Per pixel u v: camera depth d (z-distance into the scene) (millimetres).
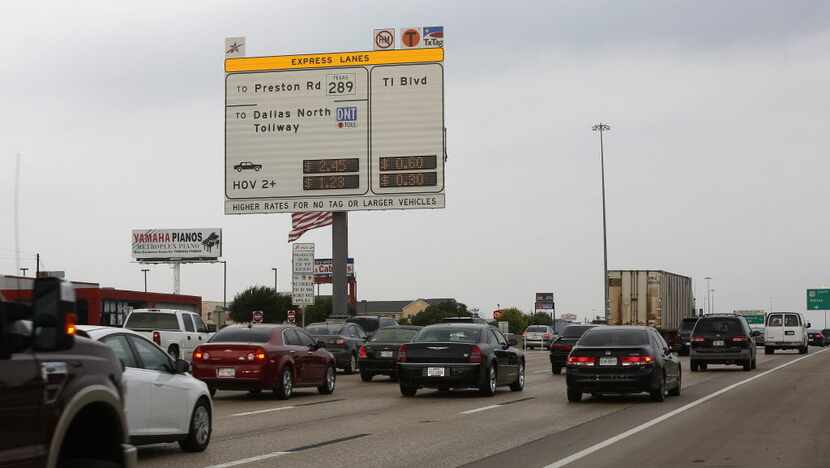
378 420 18109
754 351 37188
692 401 22031
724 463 12305
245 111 43375
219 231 79562
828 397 22891
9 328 5906
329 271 91688
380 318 43188
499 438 15156
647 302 50719
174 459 12930
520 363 26375
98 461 6832
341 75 43000
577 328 35125
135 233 80125
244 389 22609
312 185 42844
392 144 42562
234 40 43688
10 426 5742
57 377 6160
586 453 13312
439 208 42125
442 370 23297
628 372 21219
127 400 12039
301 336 24578
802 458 12727
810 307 110688
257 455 13297
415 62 42719
